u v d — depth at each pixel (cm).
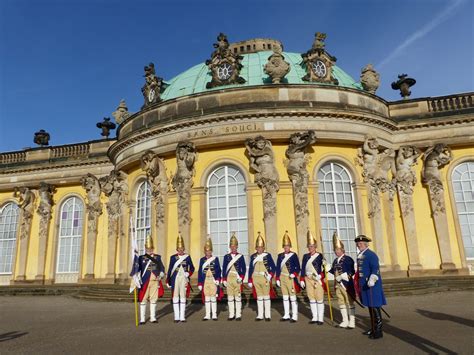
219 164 2203
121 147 2581
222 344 906
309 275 1191
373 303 955
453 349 805
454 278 2139
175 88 2728
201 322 1250
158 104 2414
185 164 2175
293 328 1101
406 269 2316
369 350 823
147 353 838
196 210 2162
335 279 1117
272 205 2050
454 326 1061
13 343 1001
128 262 2483
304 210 2055
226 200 2170
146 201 2470
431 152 2453
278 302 1678
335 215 2181
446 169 2488
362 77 2667
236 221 2133
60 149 3309
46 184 3169
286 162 2141
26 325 1312
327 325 1144
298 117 2170
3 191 3394
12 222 3328
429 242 2389
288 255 1248
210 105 2267
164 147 2278
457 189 2488
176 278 1300
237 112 2141
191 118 2202
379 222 2203
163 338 998
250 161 2127
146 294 1277
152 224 2272
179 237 1364
